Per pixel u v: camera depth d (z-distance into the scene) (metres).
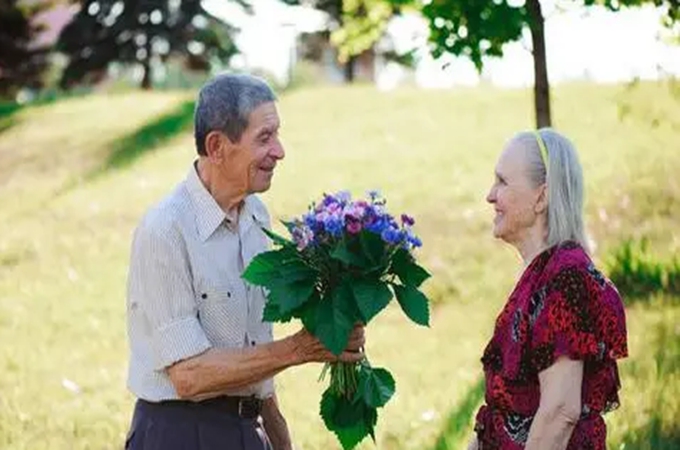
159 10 37.78
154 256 4.14
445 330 9.66
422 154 14.92
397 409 7.80
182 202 4.23
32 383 9.09
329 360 4.17
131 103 21.09
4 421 8.15
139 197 15.44
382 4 9.55
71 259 13.07
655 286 9.67
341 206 4.17
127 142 18.39
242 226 4.32
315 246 4.09
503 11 8.37
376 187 13.79
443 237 11.82
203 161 4.24
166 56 38.00
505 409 4.02
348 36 9.90
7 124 20.88
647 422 6.93
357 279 4.09
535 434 3.90
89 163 17.69
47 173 17.58
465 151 14.84
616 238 10.81
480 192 13.13
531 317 3.96
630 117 14.59
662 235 10.77
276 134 4.19
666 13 8.72
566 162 4.01
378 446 7.15
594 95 15.84
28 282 12.37
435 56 8.55
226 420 4.24
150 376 4.20
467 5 8.41
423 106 17.45
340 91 19.27
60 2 38.59
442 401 7.89
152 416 4.24
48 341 10.29
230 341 4.23
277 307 4.07
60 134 19.48
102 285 12.02
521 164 4.03
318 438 7.29
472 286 10.54
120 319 10.88
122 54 37.97
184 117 19.17
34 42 39.25
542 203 4.02
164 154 17.47
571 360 3.89
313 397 8.21
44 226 14.61
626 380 7.64
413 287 4.15
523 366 3.97
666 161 12.75
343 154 15.45
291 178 14.62
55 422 8.09
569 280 3.90
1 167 18.33
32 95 39.81
